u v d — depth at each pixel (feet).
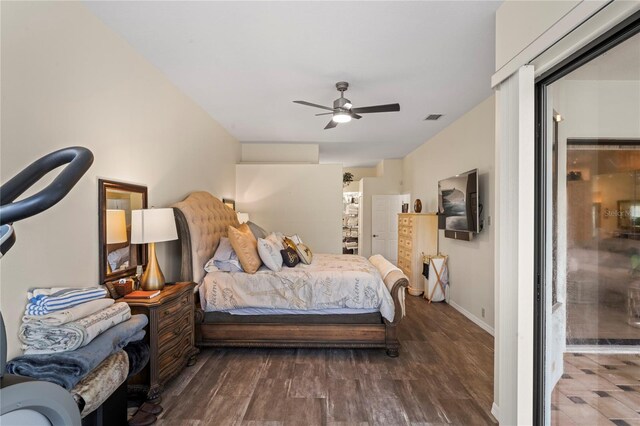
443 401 7.65
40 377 4.68
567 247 6.18
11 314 5.07
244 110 13.75
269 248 10.98
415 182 22.06
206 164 14.14
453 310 15.20
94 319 5.45
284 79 10.56
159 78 9.95
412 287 18.24
